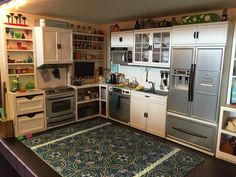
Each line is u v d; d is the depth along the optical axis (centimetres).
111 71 586
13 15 422
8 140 391
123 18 492
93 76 582
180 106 387
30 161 316
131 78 538
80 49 532
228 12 371
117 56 523
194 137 372
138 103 459
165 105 409
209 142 354
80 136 412
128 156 336
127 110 486
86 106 541
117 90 504
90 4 355
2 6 368
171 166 310
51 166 303
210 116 349
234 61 352
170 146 379
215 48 332
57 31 456
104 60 600
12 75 425
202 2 332
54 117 461
